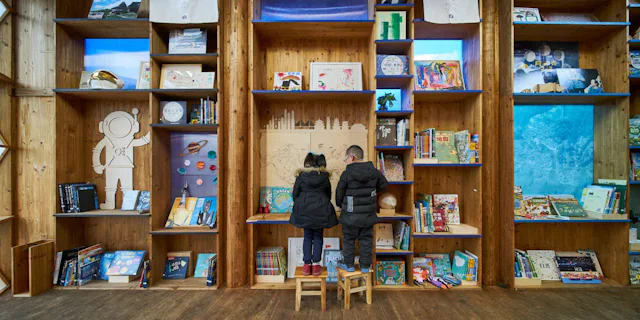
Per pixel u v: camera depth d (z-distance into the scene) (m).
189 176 2.90
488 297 2.37
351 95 2.67
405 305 2.24
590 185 2.83
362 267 2.26
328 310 2.16
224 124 2.67
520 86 2.76
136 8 2.65
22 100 2.71
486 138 2.65
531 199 2.69
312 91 2.55
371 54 2.68
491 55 2.65
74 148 2.77
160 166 2.72
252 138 2.61
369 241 2.29
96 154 2.87
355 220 2.22
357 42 2.91
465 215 2.81
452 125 2.89
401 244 2.61
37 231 2.69
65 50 2.71
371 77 2.67
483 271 2.66
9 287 2.49
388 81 2.68
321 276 2.18
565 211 2.63
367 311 2.15
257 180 2.78
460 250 2.86
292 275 2.77
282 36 2.85
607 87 2.70
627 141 2.51
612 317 2.06
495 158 2.67
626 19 2.52
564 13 2.79
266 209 2.78
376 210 2.52
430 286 2.55
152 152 2.59
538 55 2.83
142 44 2.93
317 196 2.32
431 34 2.81
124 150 2.89
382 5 2.55
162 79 2.68
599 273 2.71
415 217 2.58
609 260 2.67
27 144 2.71
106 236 2.88
